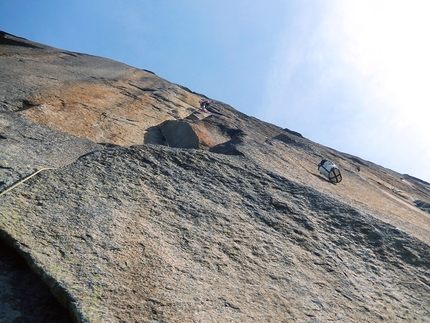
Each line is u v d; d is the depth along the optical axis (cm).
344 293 370
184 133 1084
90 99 1112
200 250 363
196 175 518
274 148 927
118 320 256
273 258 389
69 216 347
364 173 1512
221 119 1445
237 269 353
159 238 359
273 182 574
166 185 466
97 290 274
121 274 296
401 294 397
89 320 247
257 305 313
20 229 313
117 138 959
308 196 554
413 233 603
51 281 272
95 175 432
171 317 269
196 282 314
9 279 289
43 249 299
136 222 372
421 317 368
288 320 308
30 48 1761
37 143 566
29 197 361
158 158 524
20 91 873
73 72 1424
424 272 447
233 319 287
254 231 429
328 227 489
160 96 1634
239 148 749
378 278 414
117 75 1756
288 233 450
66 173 420
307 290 355
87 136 869
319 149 1541
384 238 490
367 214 543
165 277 307
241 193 512
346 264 421
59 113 890
